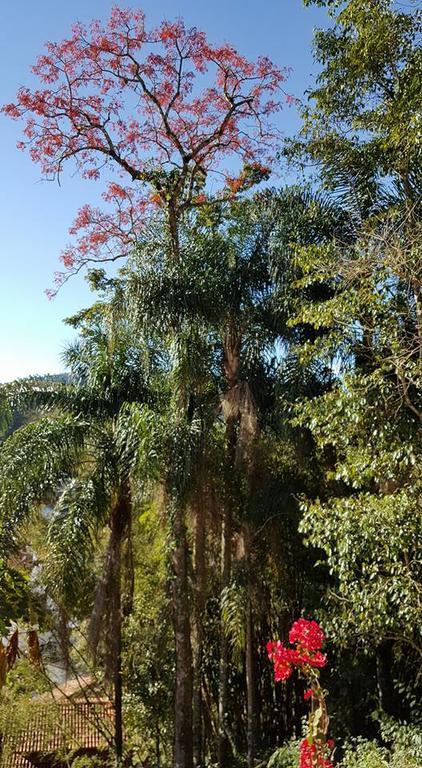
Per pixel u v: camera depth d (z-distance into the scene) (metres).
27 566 10.59
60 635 11.69
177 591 10.81
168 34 12.20
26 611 6.06
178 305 10.55
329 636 8.56
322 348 8.69
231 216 11.55
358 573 8.17
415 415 8.06
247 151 13.05
